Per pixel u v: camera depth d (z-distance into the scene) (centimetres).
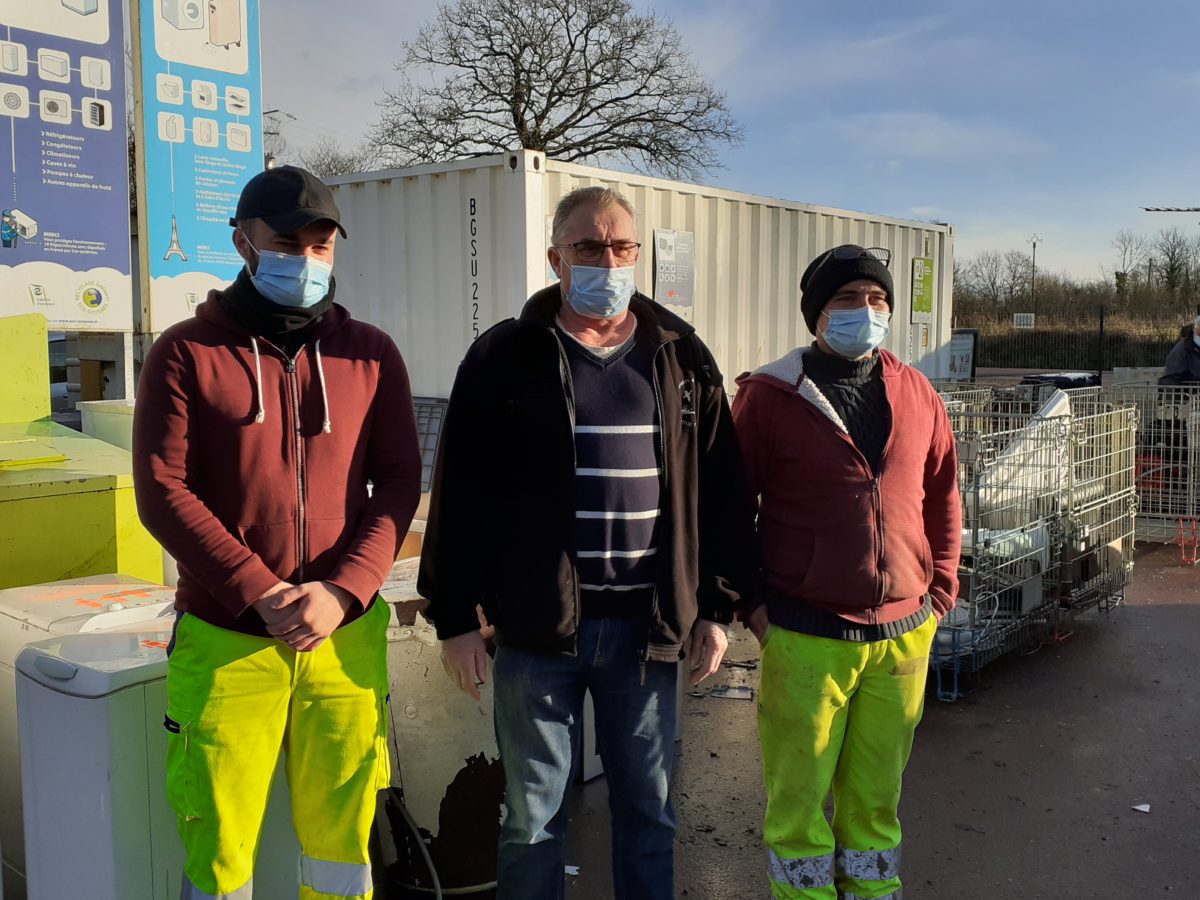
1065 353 3073
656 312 242
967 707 457
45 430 379
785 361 261
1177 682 486
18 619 261
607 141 2938
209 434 200
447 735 294
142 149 539
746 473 255
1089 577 574
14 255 492
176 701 201
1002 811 358
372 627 218
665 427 230
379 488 222
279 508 203
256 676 200
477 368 232
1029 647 542
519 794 231
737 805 363
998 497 485
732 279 686
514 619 225
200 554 192
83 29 505
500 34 2847
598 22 2848
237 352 202
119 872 214
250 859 206
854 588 245
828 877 256
